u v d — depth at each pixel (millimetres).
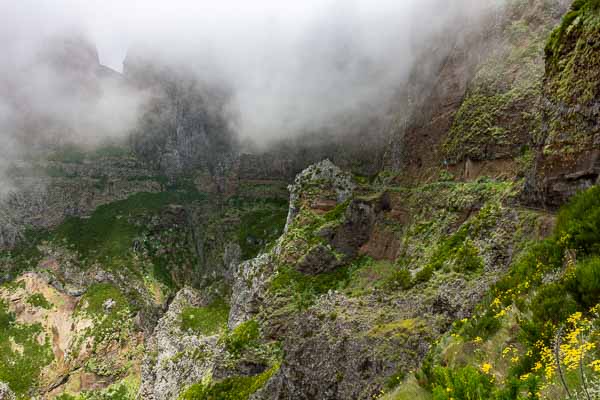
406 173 99625
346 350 49000
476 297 39094
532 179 41031
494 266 41531
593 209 24031
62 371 198375
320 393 49719
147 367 157375
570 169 33688
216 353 98312
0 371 190000
